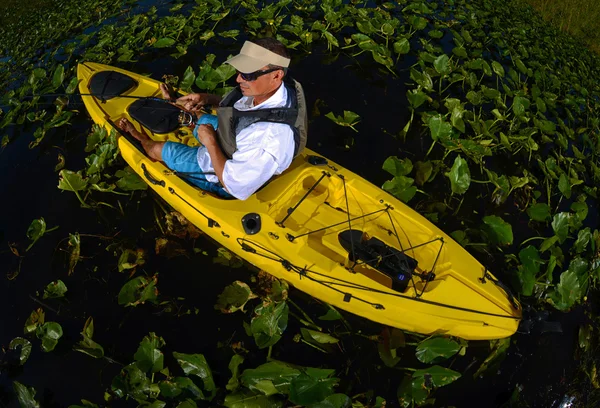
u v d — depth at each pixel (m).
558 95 5.35
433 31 5.71
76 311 3.21
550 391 2.95
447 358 3.01
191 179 3.37
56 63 5.42
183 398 2.70
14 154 4.29
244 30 5.67
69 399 2.83
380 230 3.31
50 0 7.27
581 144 4.83
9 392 2.88
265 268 3.22
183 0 6.34
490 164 4.37
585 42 7.10
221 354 3.00
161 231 3.61
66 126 4.47
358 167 4.20
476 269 3.13
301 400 2.56
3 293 3.33
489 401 2.87
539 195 4.03
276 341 2.87
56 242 3.57
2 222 3.74
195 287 3.29
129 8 6.35
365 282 3.02
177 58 5.27
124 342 3.06
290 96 2.79
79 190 3.79
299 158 3.49
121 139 3.72
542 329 3.06
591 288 3.50
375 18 5.79
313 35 5.56
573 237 3.83
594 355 3.13
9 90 5.26
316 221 3.28
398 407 2.82
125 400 2.81
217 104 3.55
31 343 3.01
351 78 5.11
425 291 3.03
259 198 3.26
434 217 3.73
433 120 4.18
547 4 7.81
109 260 3.46
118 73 4.27
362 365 2.98
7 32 6.58
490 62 5.62
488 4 6.92
